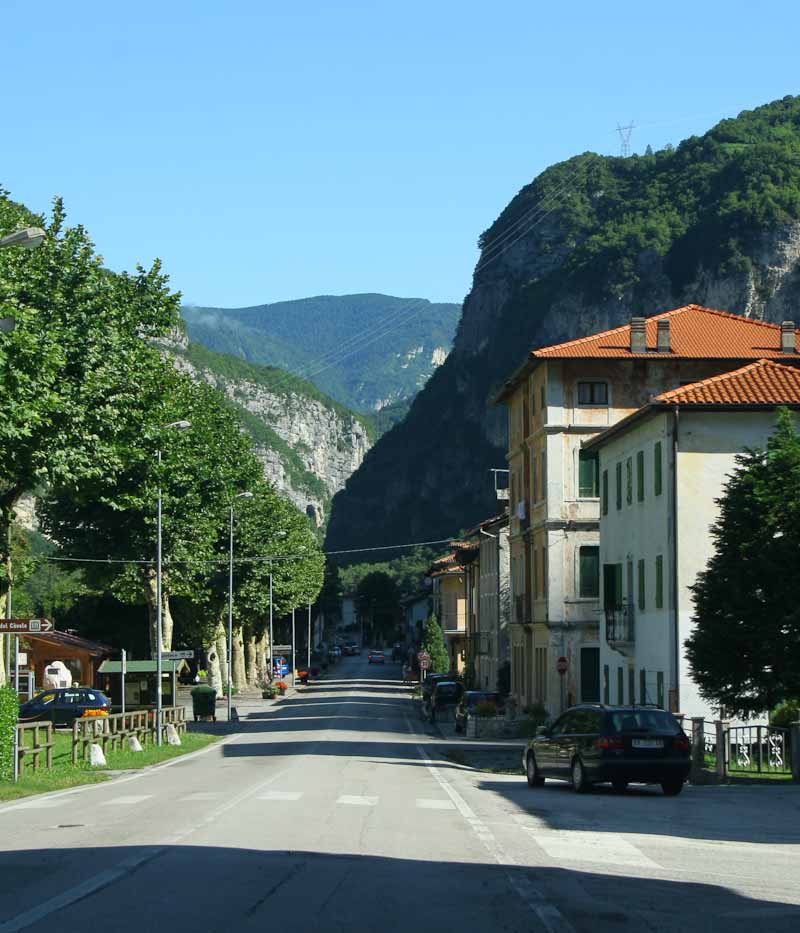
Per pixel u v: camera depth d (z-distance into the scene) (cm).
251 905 1040
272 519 8688
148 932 912
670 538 4016
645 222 17638
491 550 8188
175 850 1405
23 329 3231
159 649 4709
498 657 7694
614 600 4797
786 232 15825
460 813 1922
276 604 10012
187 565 5759
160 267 4456
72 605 9094
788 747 2833
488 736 5138
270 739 4884
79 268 3994
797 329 6112
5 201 3944
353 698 9231
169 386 4700
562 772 2466
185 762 3547
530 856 1390
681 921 993
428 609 15525
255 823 1730
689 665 3234
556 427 5778
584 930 948
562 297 18400
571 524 5747
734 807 2081
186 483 5544
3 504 3834
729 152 17850
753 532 3122
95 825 1720
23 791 2373
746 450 3234
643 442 4378
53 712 5147
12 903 1044
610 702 4944
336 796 2239
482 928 949
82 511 5434
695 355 5725
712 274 16188
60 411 3591
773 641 3020
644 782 2339
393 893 1112
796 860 1395
